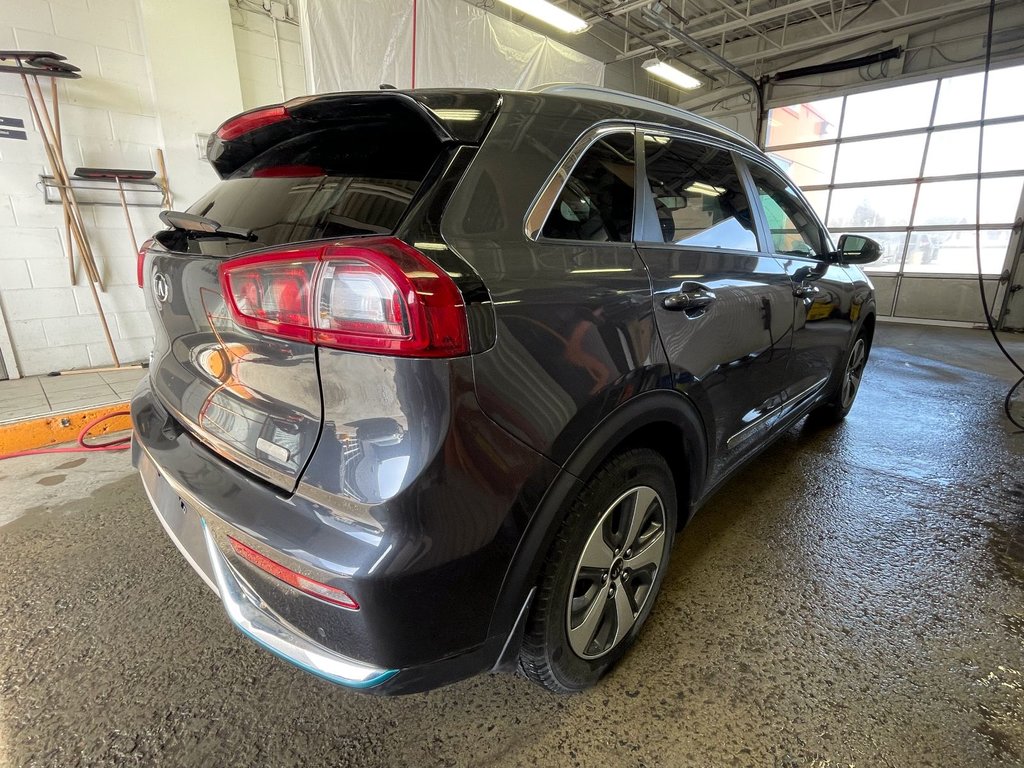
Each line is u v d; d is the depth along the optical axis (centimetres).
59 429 307
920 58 795
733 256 170
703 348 144
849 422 345
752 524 216
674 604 168
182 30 427
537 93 126
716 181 175
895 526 215
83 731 123
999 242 770
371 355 84
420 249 86
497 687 138
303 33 430
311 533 89
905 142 827
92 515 221
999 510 229
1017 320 766
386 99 106
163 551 195
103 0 397
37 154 390
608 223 126
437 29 503
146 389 157
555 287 103
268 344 96
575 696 134
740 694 135
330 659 94
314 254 86
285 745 121
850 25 829
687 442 146
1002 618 163
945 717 129
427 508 85
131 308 446
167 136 435
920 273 844
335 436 88
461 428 87
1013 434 323
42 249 402
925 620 162
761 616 163
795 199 233
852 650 150
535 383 97
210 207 143
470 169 101
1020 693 136
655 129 152
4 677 138
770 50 855
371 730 125
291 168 130
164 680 138
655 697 134
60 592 172
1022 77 722
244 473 104
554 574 111
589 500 115
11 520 217
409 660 92
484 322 89
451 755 119
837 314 260
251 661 145
